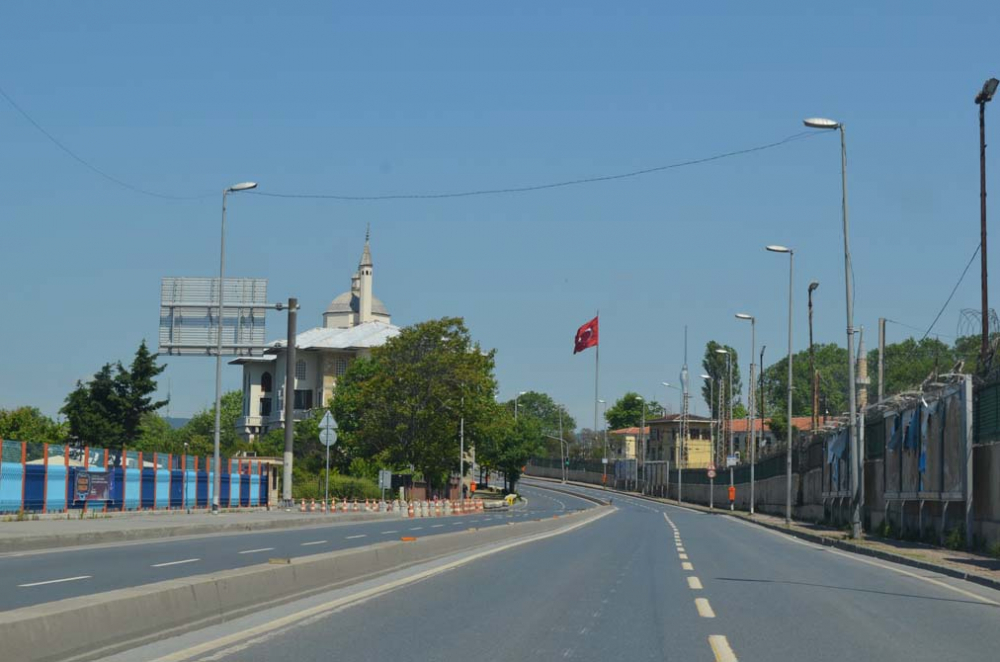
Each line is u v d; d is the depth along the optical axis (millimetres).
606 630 12547
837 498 52312
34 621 8922
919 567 24797
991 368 29266
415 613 13820
